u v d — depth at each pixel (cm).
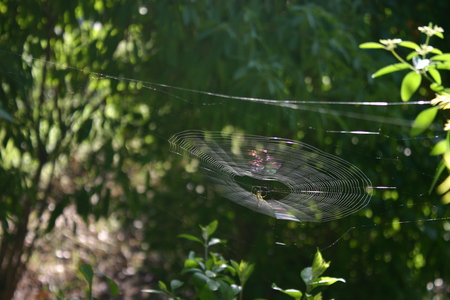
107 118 327
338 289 365
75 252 472
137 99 331
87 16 309
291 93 341
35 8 307
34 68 312
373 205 336
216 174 249
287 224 375
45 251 450
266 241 380
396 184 331
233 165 245
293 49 312
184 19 289
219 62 308
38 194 362
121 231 538
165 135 340
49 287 451
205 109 321
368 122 321
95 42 315
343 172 230
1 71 271
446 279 372
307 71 342
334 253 370
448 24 357
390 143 321
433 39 347
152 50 332
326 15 305
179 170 374
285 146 235
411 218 337
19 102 312
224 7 306
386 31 342
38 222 373
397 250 363
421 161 328
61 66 306
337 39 307
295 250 375
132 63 329
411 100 330
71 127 335
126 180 334
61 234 445
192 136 255
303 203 226
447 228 357
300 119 311
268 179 243
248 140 239
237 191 247
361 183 234
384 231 361
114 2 313
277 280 377
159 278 465
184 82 319
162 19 303
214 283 158
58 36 323
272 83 289
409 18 350
